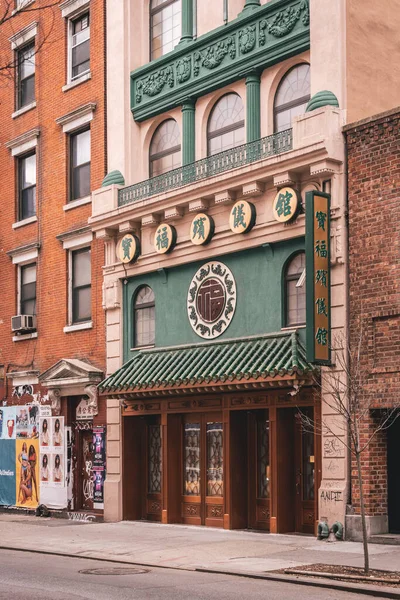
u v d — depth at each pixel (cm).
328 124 1809
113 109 2448
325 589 1255
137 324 2350
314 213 1780
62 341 2586
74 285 2586
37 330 2698
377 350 1730
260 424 2025
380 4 1945
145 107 2381
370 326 1738
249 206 1975
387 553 1557
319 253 1784
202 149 2238
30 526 2247
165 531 2022
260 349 1898
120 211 2300
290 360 1778
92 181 2516
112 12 2477
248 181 1964
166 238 2192
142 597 1166
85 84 2577
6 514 2666
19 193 2866
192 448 2173
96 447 2389
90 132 2550
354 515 1727
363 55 1895
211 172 2116
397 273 1705
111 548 1752
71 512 2439
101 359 2427
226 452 2012
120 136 2416
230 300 2058
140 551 1694
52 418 2559
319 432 1823
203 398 2086
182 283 2198
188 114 2261
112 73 2462
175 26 2367
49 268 2667
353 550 1606
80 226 2548
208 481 2112
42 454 2592
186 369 2019
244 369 1848
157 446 2291
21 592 1206
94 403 2400
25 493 2659
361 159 1788
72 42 2670
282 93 2059
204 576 1396
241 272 2039
